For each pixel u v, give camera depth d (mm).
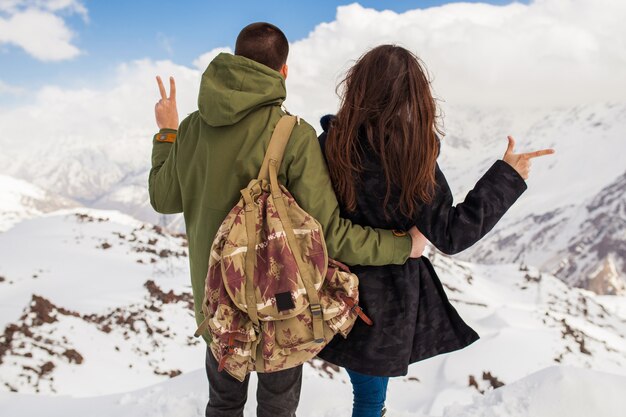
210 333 2250
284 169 2162
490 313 42625
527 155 2205
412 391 27031
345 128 2221
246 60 2104
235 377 2242
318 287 2020
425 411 23797
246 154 2154
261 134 2152
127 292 19984
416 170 2117
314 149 2182
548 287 58625
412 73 2146
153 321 17750
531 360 29938
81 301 18328
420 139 2123
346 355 2344
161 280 22016
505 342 31688
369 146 2205
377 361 2311
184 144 2314
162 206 2475
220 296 2025
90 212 52781
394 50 2203
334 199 2188
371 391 2566
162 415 3635
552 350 31547
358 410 2584
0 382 11133
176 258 26250
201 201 2242
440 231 2135
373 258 2188
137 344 16062
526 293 55719
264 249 2047
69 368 12812
